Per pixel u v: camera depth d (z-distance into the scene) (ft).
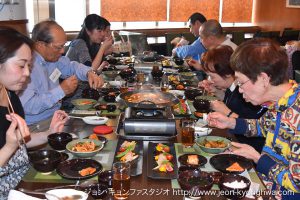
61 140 5.68
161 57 15.76
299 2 23.79
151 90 7.76
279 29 26.20
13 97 6.10
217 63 8.50
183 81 11.01
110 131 6.53
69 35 20.20
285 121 5.13
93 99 8.38
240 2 25.94
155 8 23.59
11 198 4.26
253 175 5.17
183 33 20.76
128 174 4.45
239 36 23.49
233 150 5.75
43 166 4.87
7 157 5.04
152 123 6.15
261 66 4.95
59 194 4.35
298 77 14.70
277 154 5.31
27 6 18.74
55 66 9.19
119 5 22.80
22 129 5.00
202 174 4.78
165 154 5.48
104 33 12.62
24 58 5.24
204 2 24.68
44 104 7.78
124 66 13.20
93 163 5.16
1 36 5.10
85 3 21.38
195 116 7.66
